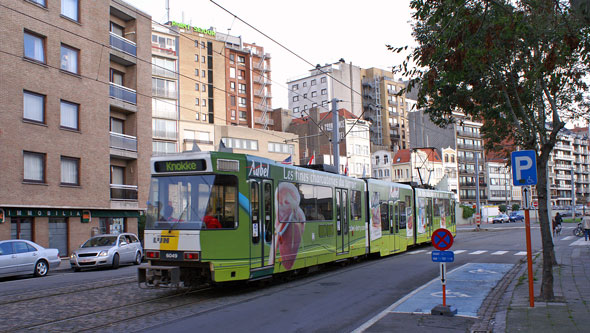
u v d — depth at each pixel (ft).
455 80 34.14
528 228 32.71
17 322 30.71
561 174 398.83
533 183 32.53
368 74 352.90
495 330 26.35
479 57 32.78
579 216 292.40
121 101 106.93
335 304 36.06
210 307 34.94
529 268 32.60
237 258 39.09
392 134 343.67
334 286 44.96
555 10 31.89
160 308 34.71
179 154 39.81
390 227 74.38
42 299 39.40
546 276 34.96
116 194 106.32
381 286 44.88
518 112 44.39
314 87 333.42
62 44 93.97
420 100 32.40
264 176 42.96
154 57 199.62
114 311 33.83
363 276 51.83
